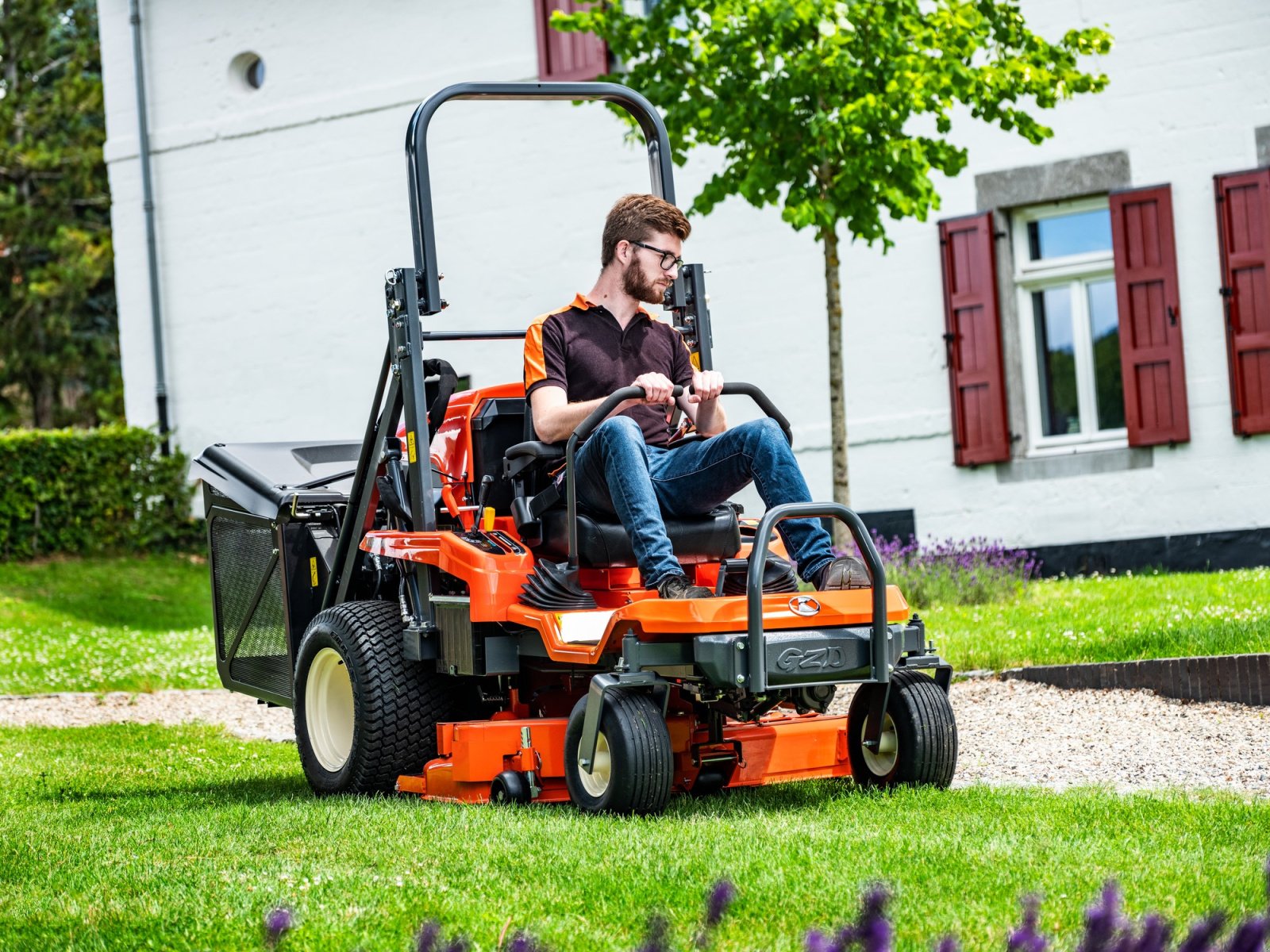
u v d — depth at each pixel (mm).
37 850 5914
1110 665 9469
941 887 4570
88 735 10664
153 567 21594
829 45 11875
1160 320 16469
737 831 5500
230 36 22641
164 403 23094
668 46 12758
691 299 7379
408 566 7254
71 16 37531
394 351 7309
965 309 17391
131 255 23438
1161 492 16500
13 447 21375
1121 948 3188
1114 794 6301
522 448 6641
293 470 8828
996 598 13648
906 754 6473
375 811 6480
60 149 34062
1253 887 4480
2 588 19547
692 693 6363
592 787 6215
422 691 7227
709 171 19062
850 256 18031
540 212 20469
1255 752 7672
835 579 6172
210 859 5453
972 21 12023
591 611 6418
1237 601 11750
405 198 21422
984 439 17281
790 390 18516
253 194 22547
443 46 21156
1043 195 17031
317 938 4262
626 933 4246
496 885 4805
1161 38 16453
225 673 8984
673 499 6488
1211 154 16281
